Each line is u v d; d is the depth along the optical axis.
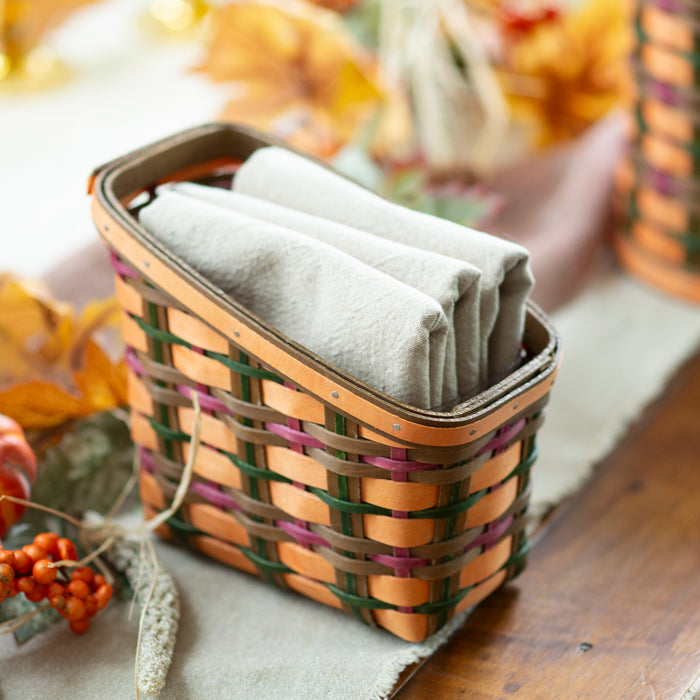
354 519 1.07
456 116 1.52
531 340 1.11
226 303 1.05
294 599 1.15
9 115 1.76
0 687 1.10
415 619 1.09
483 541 1.09
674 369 1.34
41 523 1.19
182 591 1.15
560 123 1.56
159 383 1.11
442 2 1.50
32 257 1.46
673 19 1.31
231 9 1.43
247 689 1.09
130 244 1.07
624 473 1.25
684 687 1.09
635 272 1.45
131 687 1.09
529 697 1.09
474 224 1.40
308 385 1.04
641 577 1.16
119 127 1.73
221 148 1.18
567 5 1.59
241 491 1.11
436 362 1.05
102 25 2.08
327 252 1.07
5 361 1.27
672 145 1.36
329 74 1.45
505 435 1.06
